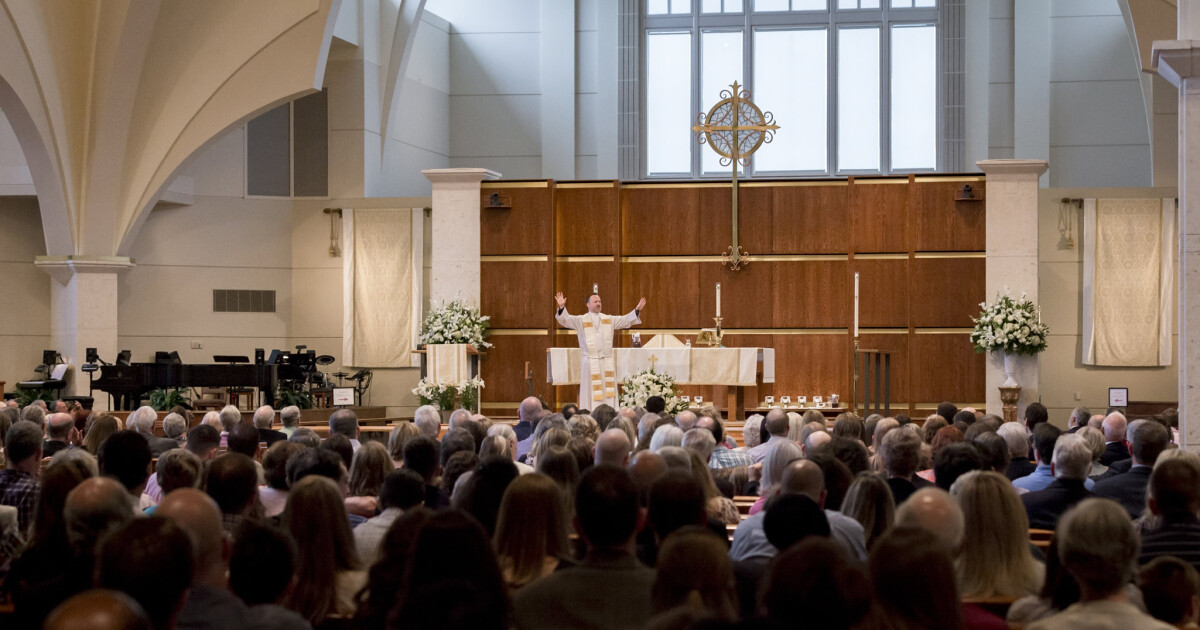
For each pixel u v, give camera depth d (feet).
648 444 27.17
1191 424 29.32
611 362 50.80
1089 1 73.56
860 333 58.29
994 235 56.49
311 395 64.28
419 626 8.94
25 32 53.88
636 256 60.23
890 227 58.18
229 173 69.62
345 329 69.05
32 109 56.03
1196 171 29.45
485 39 79.36
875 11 77.41
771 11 78.33
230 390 62.59
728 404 52.75
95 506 13.41
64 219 60.59
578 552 16.20
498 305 59.47
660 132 79.00
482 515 16.88
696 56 78.64
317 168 70.23
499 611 9.08
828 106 77.82
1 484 20.62
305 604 13.65
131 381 57.62
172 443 30.86
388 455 20.47
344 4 67.92
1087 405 65.36
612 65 78.84
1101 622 11.10
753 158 78.48
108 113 58.80
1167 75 30.81
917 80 77.15
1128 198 64.54
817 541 9.00
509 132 78.89
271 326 70.13
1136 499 21.24
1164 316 64.28
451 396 55.77
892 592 9.67
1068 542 11.38
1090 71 73.61
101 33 57.52
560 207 59.93
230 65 58.75
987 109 75.25
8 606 14.47
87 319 62.03
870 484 16.28
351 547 14.07
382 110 71.56
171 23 58.54
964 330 57.47
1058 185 73.72
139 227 62.23
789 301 58.90
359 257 69.21
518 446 32.83
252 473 15.98
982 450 22.77
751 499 24.00
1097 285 64.64
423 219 68.95
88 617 6.45
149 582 9.02
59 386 61.67
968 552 14.03
